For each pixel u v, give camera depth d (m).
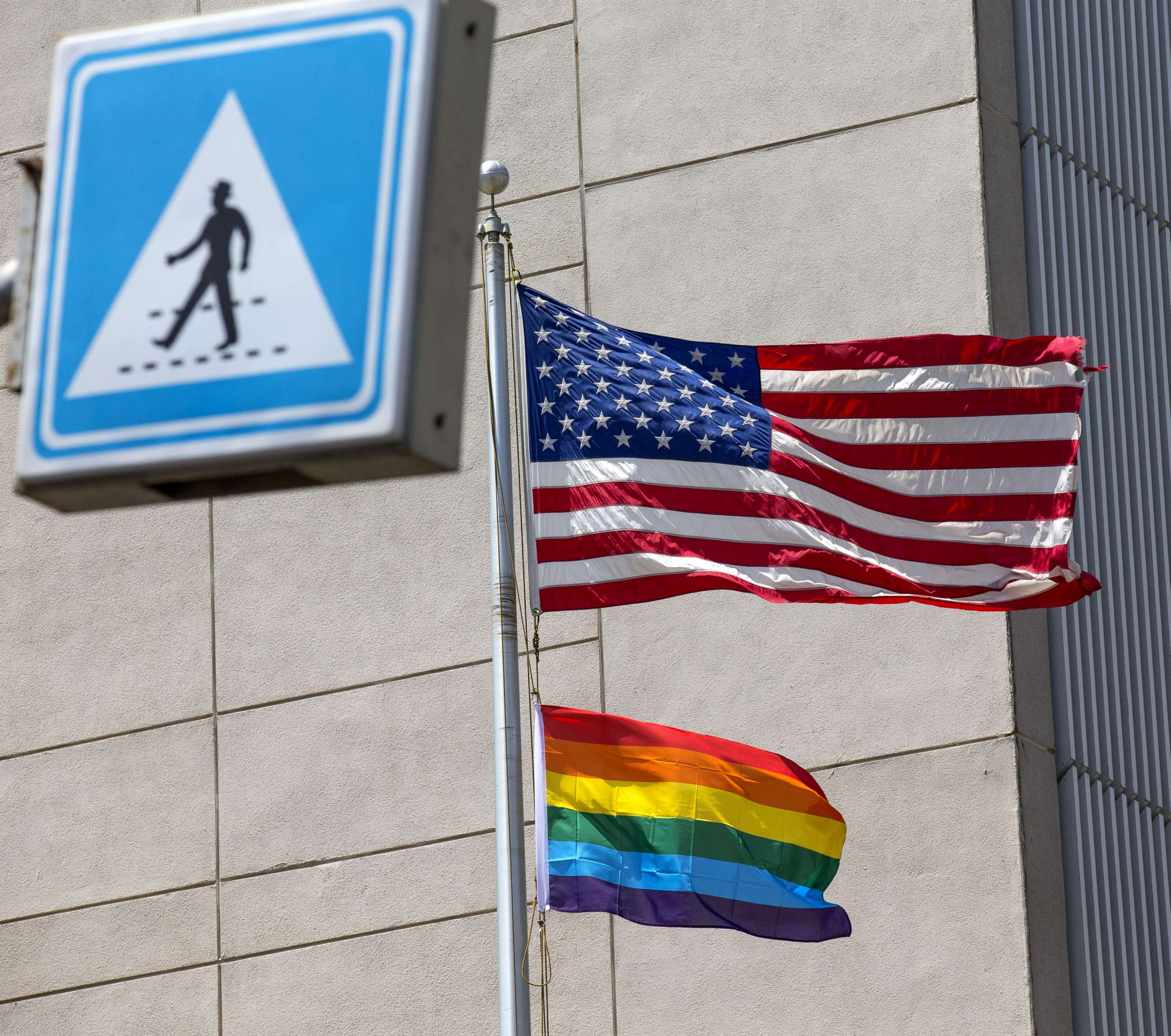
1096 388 43.53
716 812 31.16
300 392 7.28
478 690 42.31
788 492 31.45
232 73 7.78
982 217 41.09
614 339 32.25
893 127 42.44
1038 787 38.25
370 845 42.16
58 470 7.39
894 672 39.09
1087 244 44.53
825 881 31.73
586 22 45.84
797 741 39.28
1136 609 43.00
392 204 7.43
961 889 37.22
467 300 7.63
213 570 45.81
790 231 42.53
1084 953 37.62
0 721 46.81
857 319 41.44
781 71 43.75
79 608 47.00
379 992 41.06
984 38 42.88
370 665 43.50
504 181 32.22
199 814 44.06
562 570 30.91
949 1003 36.62
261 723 44.09
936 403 32.25
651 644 40.94
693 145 43.94
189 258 7.55
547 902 29.91
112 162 7.77
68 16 51.97
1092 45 47.44
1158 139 49.25
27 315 7.81
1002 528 31.73
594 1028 38.88
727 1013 38.06
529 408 31.75
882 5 43.41
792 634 40.03
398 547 44.06
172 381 7.40
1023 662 38.94
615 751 31.17
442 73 7.63
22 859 45.50
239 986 42.41
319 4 7.82
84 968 44.03
